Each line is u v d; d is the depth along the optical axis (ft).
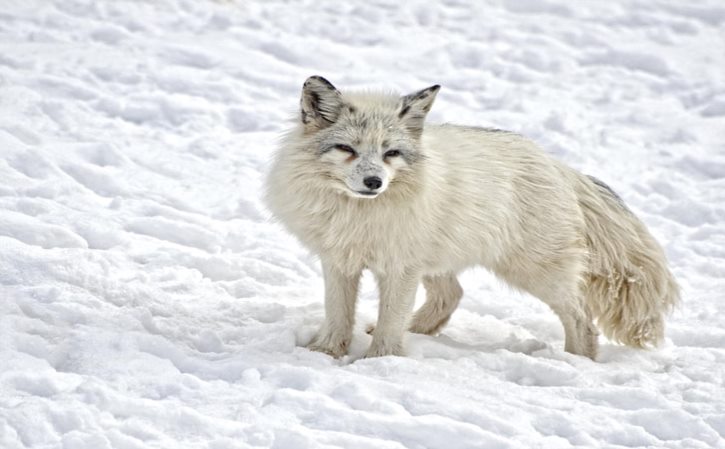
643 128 73.87
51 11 80.69
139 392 30.96
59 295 37.35
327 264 37.65
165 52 76.28
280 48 81.56
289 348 36.63
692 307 46.75
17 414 27.96
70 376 30.94
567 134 70.64
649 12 101.55
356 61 81.71
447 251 37.83
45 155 52.60
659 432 31.48
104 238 45.52
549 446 29.55
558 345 42.11
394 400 31.73
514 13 99.71
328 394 31.63
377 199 35.58
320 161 35.45
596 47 90.79
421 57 84.17
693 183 64.69
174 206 52.03
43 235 43.50
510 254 40.06
